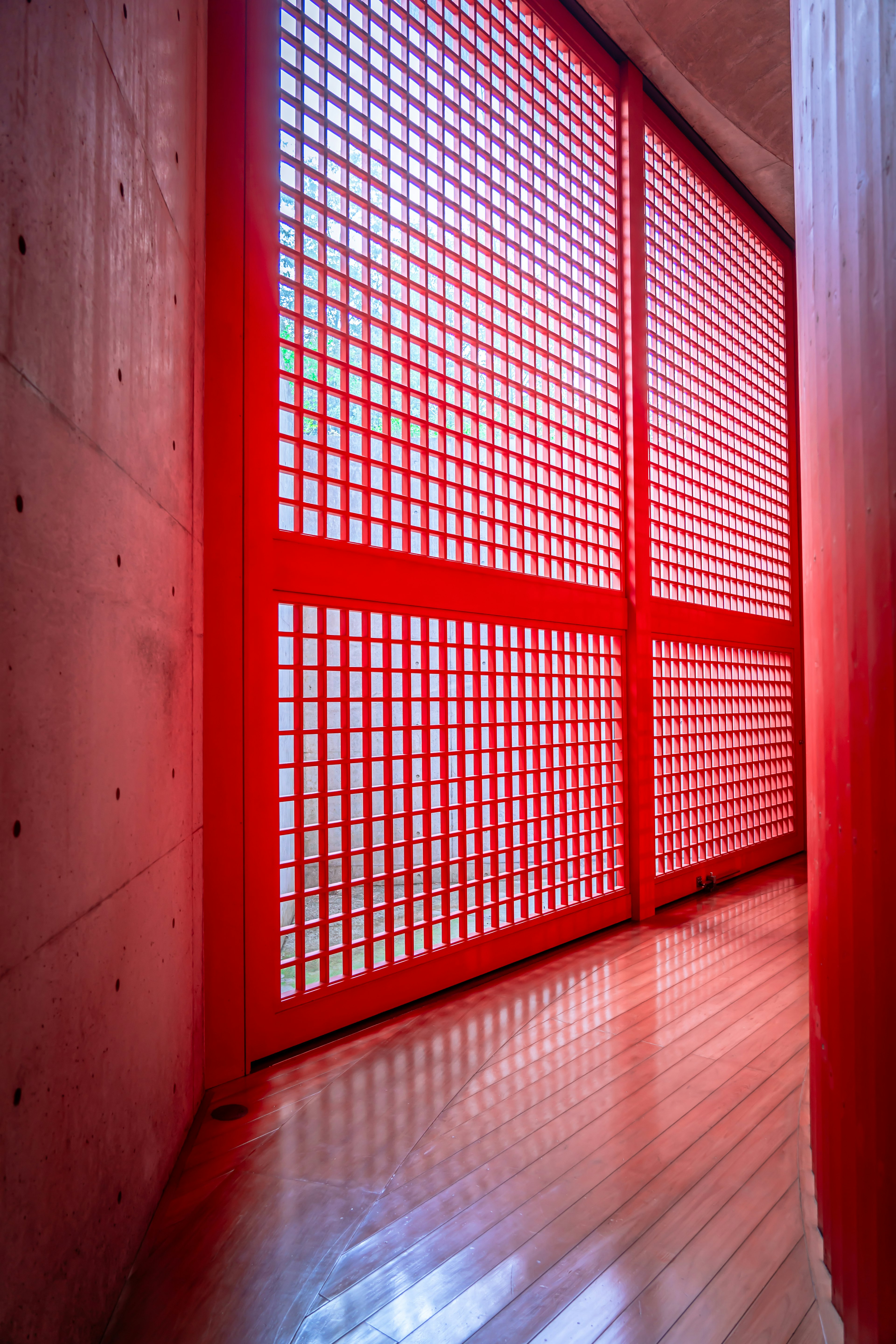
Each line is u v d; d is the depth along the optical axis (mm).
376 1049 2436
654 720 4379
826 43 1440
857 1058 1259
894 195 1156
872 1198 1187
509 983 3053
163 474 1698
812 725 1620
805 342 1658
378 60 3326
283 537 2420
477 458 3205
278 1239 1523
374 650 4309
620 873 3982
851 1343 1229
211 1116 2016
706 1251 1491
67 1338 1102
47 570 1031
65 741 1094
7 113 913
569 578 3701
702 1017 2695
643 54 4090
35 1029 994
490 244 3406
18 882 939
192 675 2010
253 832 2311
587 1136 1918
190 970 1960
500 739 3893
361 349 2711
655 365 4531
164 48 1704
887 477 1181
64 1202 1094
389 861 2750
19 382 944
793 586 6031
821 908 1530
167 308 1740
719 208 5246
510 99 3537
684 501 4785
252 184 2361
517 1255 1482
